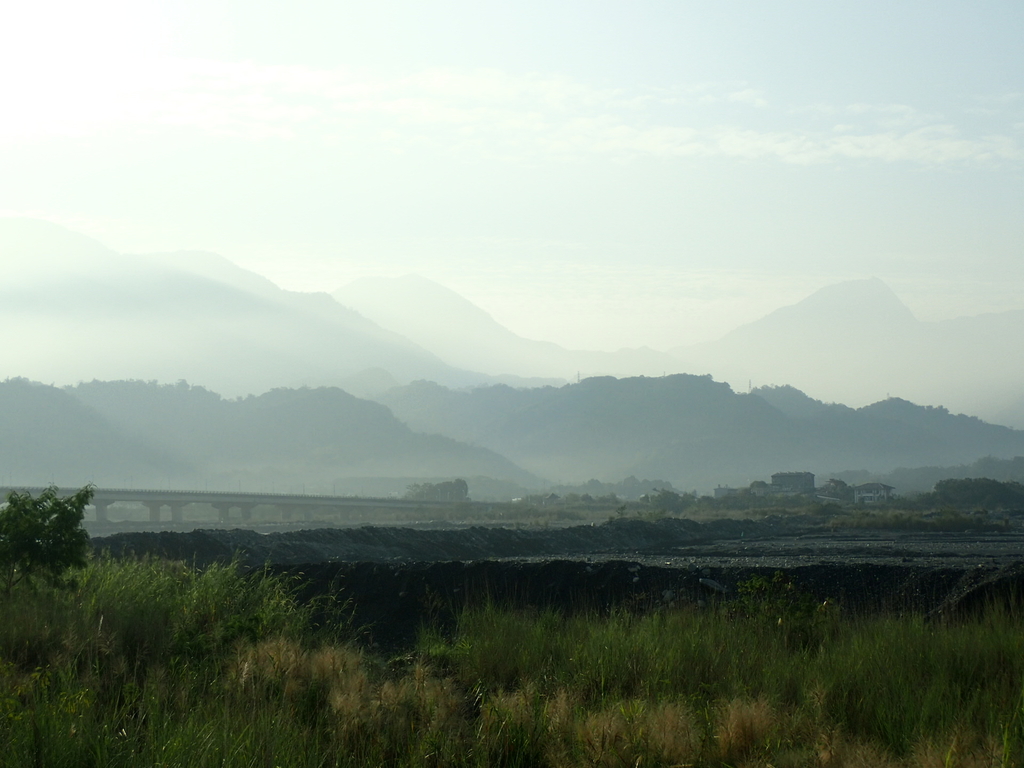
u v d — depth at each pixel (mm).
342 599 21531
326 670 11211
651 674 11305
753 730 8922
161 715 9398
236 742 8531
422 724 9469
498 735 9086
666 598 21734
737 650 12375
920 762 8055
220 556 40000
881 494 182875
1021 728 8578
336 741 9109
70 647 11602
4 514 15453
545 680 11438
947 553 48000
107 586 16172
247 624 13242
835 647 12320
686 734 8898
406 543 54031
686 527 79250
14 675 10438
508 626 14016
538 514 134500
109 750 8469
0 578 15750
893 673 10711
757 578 15625
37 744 8273
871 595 21641
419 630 19125
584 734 8859
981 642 11953
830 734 8648
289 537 48219
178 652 12133
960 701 9703
